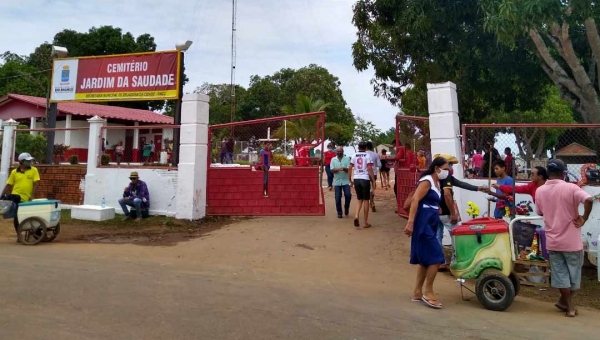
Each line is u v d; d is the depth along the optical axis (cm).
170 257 734
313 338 394
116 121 2642
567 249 518
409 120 1095
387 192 1669
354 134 4553
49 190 1239
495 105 1457
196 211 1048
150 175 1108
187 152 1057
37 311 432
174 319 425
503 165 737
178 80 1251
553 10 760
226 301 491
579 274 523
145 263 675
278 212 1088
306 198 1088
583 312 543
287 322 432
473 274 539
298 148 1130
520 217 568
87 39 3775
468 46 1170
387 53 1466
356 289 586
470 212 708
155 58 1281
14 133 1314
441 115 850
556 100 2652
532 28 862
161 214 1088
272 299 509
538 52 1089
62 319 414
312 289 568
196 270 644
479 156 848
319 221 1030
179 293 513
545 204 536
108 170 1152
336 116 4284
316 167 1090
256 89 4512
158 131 1468
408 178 1038
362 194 959
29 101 2417
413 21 1100
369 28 1362
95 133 1177
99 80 1343
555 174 537
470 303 549
